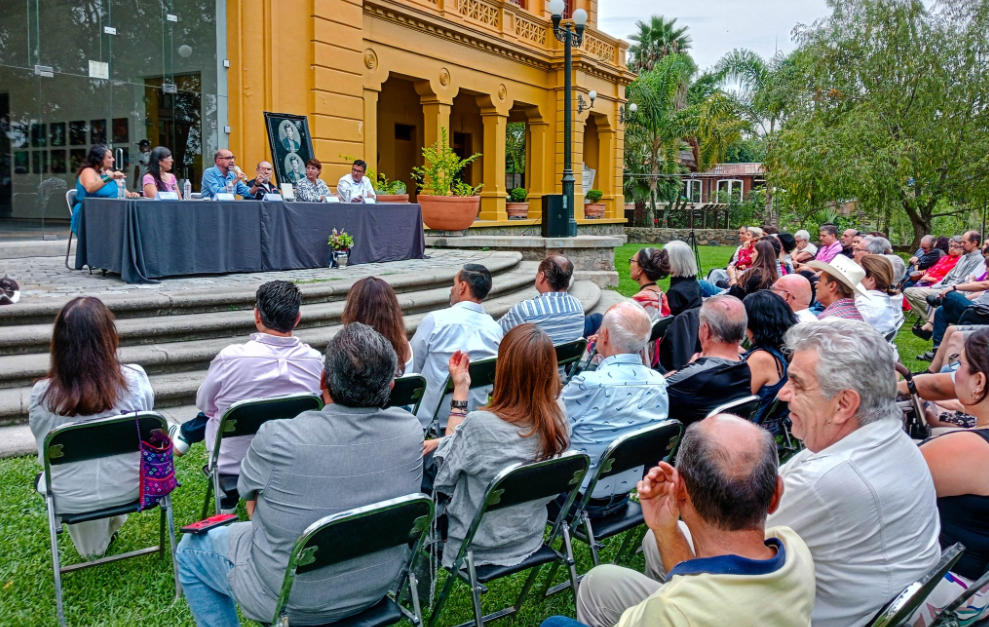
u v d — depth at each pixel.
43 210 11.28
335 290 7.73
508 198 22.16
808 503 2.20
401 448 2.49
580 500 3.30
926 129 18.89
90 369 3.16
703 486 1.76
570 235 14.16
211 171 9.25
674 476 1.94
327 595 2.38
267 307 3.63
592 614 2.52
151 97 11.83
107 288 7.19
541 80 20.70
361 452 2.39
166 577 3.34
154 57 11.79
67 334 3.15
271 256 8.85
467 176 22.77
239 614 3.06
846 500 2.16
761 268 6.80
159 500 3.25
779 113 23.20
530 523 2.93
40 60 11.05
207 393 3.53
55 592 3.04
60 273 8.35
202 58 11.97
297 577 2.32
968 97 19.00
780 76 21.98
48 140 11.20
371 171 14.34
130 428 3.09
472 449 2.78
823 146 19.09
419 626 2.57
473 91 18.02
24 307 6.00
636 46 38.84
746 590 1.66
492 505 2.68
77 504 3.11
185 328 6.37
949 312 7.95
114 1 11.48
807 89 20.61
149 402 3.46
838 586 2.20
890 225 22.69
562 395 3.42
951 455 2.46
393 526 2.36
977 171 18.88
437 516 3.22
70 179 11.50
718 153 33.78
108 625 3.00
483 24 17.94
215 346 6.23
